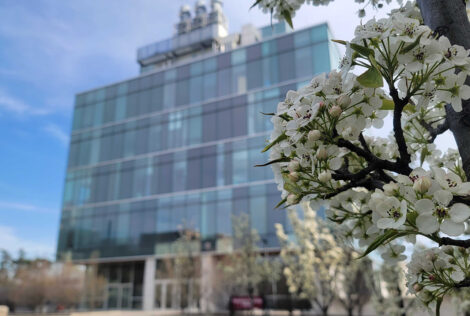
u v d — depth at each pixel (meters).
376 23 1.10
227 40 35.03
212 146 27.20
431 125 1.65
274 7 2.37
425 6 1.49
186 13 39.88
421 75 1.09
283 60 26.83
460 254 1.26
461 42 1.35
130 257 26.50
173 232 25.86
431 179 0.92
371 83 1.05
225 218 24.55
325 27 26.19
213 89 28.98
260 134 25.86
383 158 1.57
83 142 32.50
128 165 29.81
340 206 1.48
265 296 18.72
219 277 21.31
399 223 0.91
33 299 24.27
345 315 16.48
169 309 23.88
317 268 13.57
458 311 4.24
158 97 31.00
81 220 29.59
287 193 1.41
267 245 21.73
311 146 1.23
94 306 25.84
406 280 1.28
